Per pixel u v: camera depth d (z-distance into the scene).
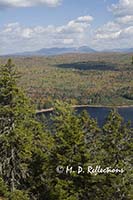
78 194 31.23
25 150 35.22
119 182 35.31
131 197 36.16
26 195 34.66
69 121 31.62
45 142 38.97
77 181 31.53
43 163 36.59
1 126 34.97
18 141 34.75
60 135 31.33
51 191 32.56
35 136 39.12
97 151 38.44
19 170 36.41
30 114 36.88
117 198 35.75
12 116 34.66
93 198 33.06
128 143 37.53
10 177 36.22
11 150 35.06
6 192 34.44
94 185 32.69
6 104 34.78
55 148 32.91
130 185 36.25
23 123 36.28
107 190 34.56
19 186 36.69
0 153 35.31
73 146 31.17
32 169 37.03
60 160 31.08
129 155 37.41
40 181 36.69
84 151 31.38
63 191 30.72
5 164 35.31
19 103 35.12
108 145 37.78
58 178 31.14
